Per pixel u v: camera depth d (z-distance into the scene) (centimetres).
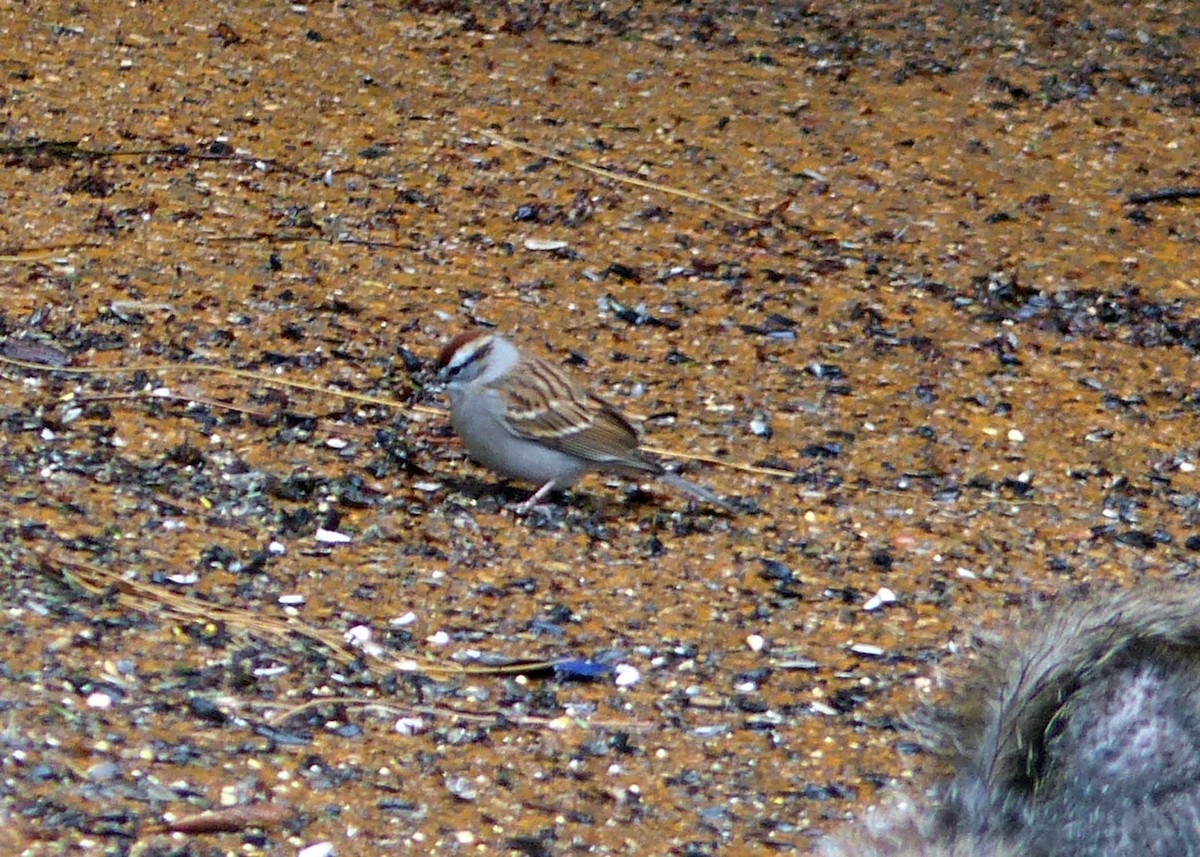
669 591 1046
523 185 1565
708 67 1859
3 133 1534
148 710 864
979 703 736
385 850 785
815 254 1506
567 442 1105
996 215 1603
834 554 1105
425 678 927
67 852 749
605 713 918
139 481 1084
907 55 1941
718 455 1211
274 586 995
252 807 798
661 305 1402
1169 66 1967
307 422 1183
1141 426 1306
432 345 1297
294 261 1395
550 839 809
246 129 1597
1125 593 757
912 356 1370
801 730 918
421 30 1869
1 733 823
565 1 1994
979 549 1124
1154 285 1510
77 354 1224
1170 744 697
